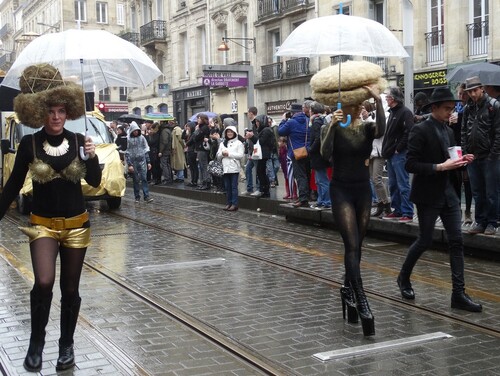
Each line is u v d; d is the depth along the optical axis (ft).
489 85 31.73
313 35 20.89
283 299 23.57
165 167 68.33
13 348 18.45
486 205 29.99
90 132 50.47
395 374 16.16
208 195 57.57
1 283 26.58
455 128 33.42
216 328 20.12
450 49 72.43
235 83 60.23
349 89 19.65
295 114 43.34
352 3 84.17
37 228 16.21
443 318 20.92
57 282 26.11
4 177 53.11
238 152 50.19
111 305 22.94
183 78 131.23
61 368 16.57
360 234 20.24
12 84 22.24
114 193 48.73
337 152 20.29
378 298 23.48
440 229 31.94
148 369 16.63
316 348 18.19
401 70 77.25
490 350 17.81
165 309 22.18
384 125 19.69
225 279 26.86
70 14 183.83
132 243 35.99
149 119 78.02
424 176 21.98
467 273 27.40
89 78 25.16
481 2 69.87
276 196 51.21
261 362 17.03
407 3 39.14
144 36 139.23
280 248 33.78
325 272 27.86
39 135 16.26
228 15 112.57
